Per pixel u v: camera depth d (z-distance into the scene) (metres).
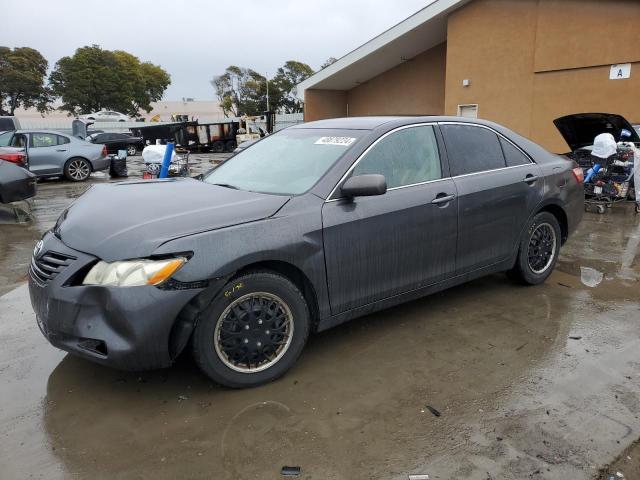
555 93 13.01
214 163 19.77
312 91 23.00
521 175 4.21
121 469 2.31
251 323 2.86
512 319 3.91
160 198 3.15
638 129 9.53
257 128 34.28
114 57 59.66
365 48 18.89
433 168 3.70
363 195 3.05
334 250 3.09
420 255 3.55
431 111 19.42
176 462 2.35
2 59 55.06
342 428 2.59
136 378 3.09
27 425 2.64
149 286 2.52
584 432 2.54
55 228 3.11
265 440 2.50
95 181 13.77
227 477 2.25
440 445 2.45
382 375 3.11
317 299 3.08
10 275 5.20
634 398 2.83
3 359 3.35
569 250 5.95
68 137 13.61
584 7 12.12
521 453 2.39
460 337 3.62
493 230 4.02
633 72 11.55
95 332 2.57
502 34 13.91
